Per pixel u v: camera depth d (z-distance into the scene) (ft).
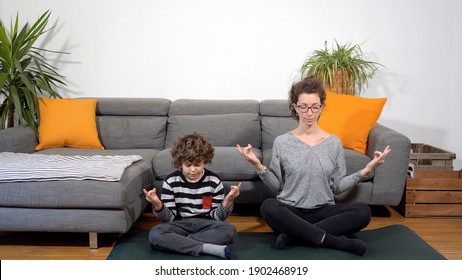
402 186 10.20
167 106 12.64
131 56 13.53
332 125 11.16
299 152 8.67
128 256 7.92
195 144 7.93
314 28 13.33
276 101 12.57
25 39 12.59
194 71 13.58
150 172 10.08
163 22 13.39
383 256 7.99
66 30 13.43
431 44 13.39
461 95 13.32
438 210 10.57
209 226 8.12
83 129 11.75
